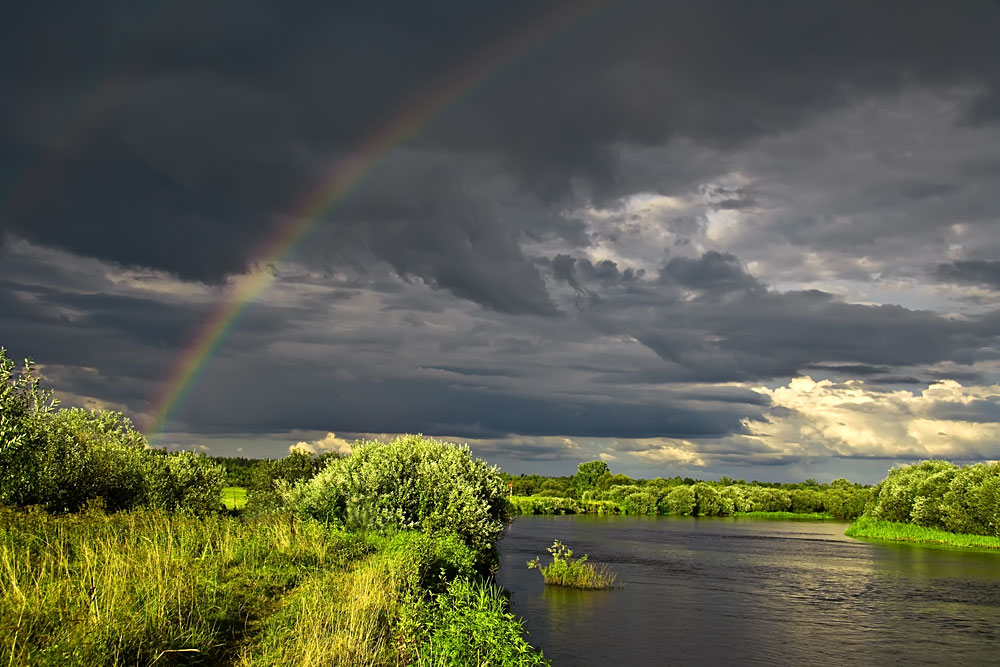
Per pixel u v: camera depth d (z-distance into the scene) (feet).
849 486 604.08
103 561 58.08
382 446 135.85
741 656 99.50
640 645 103.14
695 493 568.82
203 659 43.32
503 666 52.24
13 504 87.20
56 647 36.47
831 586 167.84
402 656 48.62
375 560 79.36
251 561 73.31
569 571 156.04
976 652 104.58
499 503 148.56
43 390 104.12
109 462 119.75
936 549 267.59
